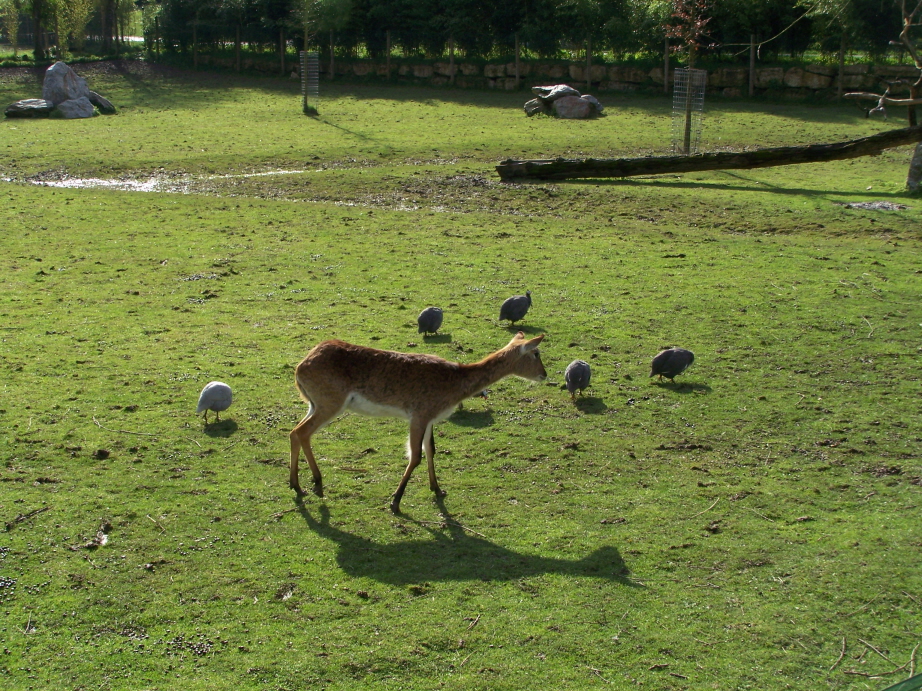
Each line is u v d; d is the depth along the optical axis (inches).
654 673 231.8
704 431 379.9
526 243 701.3
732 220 782.5
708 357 465.1
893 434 376.8
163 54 2091.5
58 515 299.9
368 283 589.3
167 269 613.9
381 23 1953.7
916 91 881.5
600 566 279.0
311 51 2031.3
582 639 243.9
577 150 1159.0
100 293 557.6
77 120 1422.2
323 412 314.5
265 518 303.7
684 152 1137.4
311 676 227.3
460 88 1846.7
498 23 1892.2
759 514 312.5
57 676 224.5
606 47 1863.9
